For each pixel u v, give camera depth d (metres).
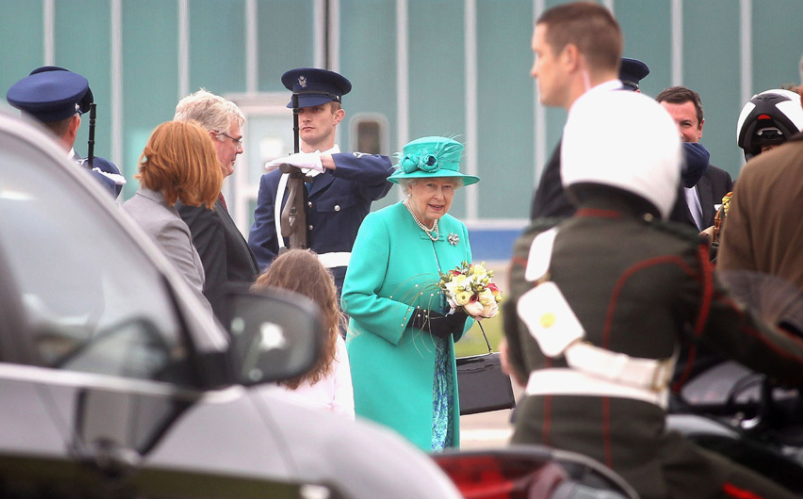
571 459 9.38
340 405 16.62
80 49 63.12
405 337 18.48
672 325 9.88
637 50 62.97
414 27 63.53
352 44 63.53
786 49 62.34
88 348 7.77
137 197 16.91
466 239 19.80
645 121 10.05
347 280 18.69
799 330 10.84
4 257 7.73
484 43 63.44
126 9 63.25
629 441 9.66
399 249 18.80
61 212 8.17
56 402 7.30
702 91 62.72
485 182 63.78
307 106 23.16
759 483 9.95
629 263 9.81
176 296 8.40
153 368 7.93
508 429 30.59
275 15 63.44
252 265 19.20
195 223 18.19
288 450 7.75
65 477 7.06
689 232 9.96
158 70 63.34
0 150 8.09
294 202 21.97
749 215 13.11
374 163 22.11
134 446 7.30
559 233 10.29
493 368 19.27
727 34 62.47
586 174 10.12
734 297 10.27
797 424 10.97
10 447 7.02
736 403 11.18
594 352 9.74
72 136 20.03
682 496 9.73
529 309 10.12
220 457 7.48
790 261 12.67
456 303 18.36
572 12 11.29
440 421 18.91
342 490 7.64
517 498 9.48
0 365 7.37
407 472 8.09
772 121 17.84
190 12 63.28
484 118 63.66
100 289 8.06
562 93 11.36
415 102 63.69
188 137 16.97
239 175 63.56
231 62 63.47
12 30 62.91
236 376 8.46
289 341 8.95
